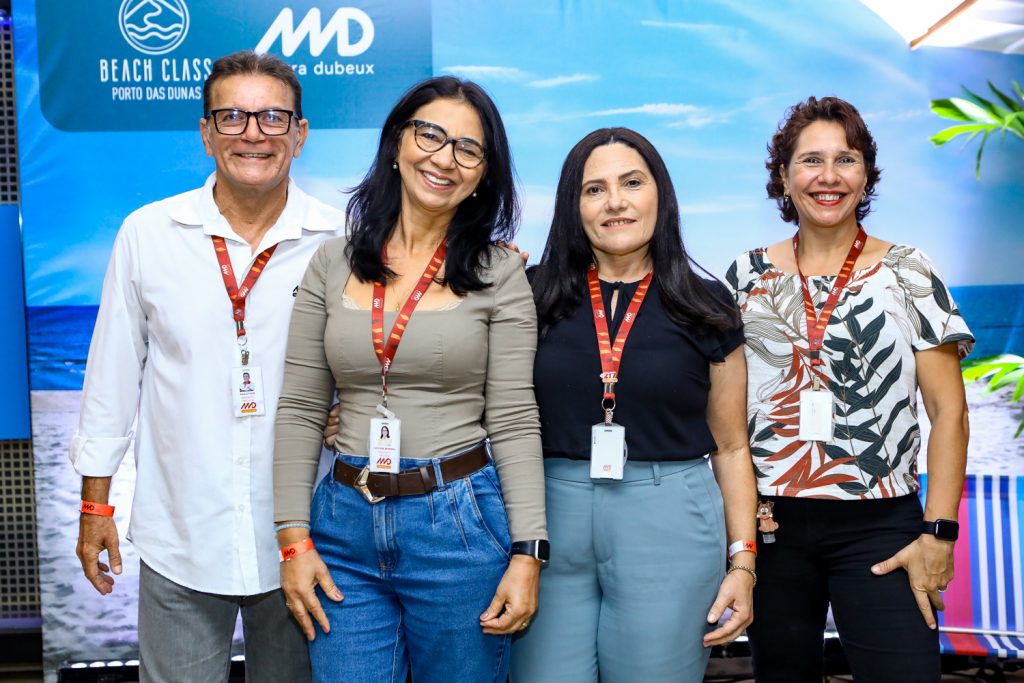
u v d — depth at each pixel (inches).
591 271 73.2
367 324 64.2
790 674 77.2
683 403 68.7
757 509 75.2
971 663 122.3
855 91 118.6
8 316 118.7
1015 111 118.3
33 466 119.9
